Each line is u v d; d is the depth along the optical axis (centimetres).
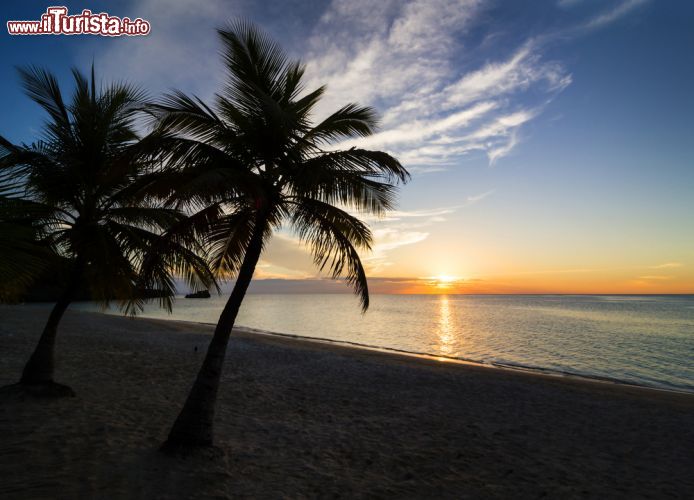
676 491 599
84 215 781
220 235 685
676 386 1611
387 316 5844
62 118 779
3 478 452
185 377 1169
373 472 602
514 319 5262
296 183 561
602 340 3005
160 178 568
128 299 816
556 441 807
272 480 534
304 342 2330
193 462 544
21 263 434
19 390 752
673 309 8512
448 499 531
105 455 539
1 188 413
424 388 1234
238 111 606
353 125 633
